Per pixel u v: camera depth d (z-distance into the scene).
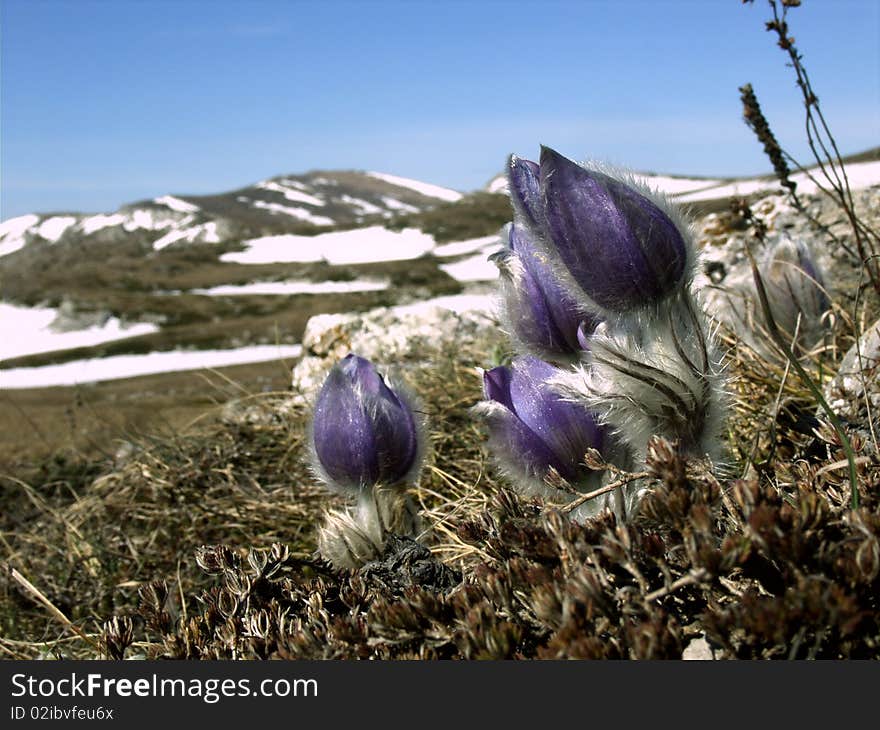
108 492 0.47
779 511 0.16
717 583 0.16
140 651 0.27
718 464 0.20
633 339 0.19
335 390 0.25
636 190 0.19
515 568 0.18
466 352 0.55
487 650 0.16
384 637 0.18
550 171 0.18
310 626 0.19
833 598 0.14
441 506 0.33
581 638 0.15
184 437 0.49
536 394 0.21
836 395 0.29
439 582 0.23
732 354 0.35
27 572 0.39
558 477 0.21
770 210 0.63
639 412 0.19
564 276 0.19
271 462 0.45
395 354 0.58
